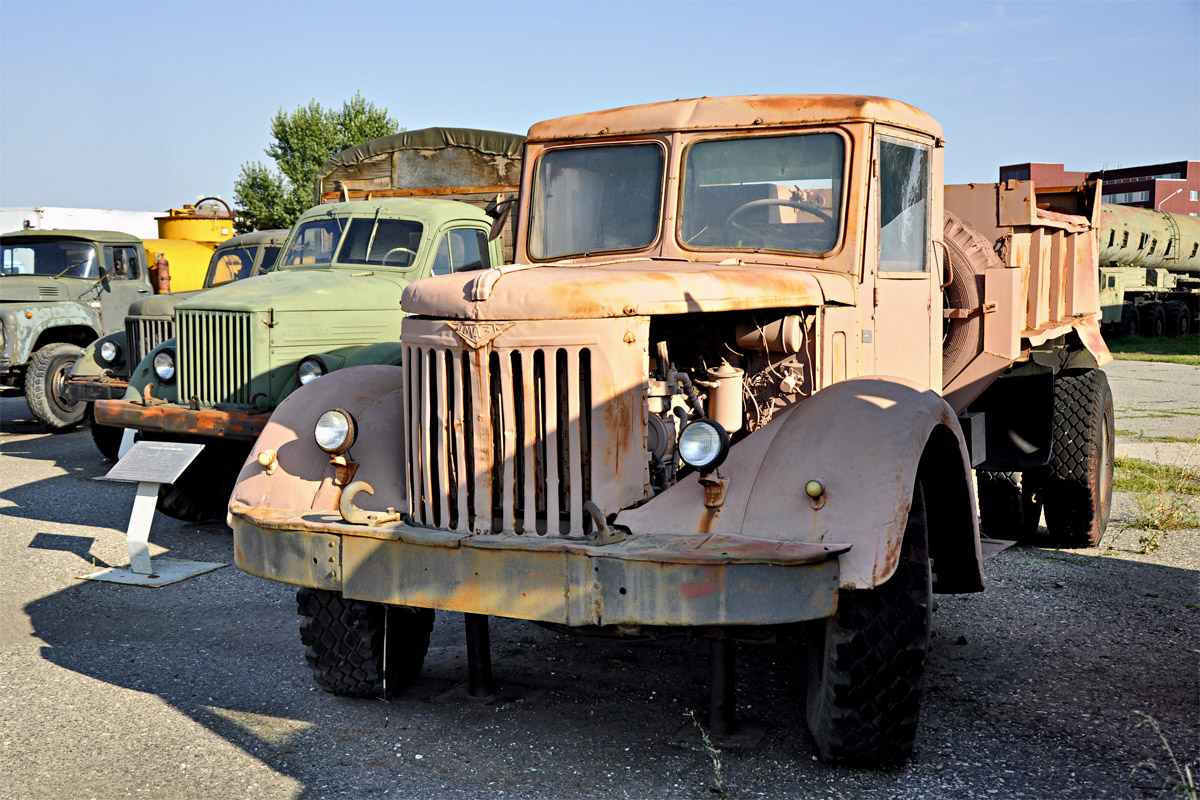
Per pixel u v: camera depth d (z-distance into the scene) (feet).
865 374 14.47
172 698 14.43
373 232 28.25
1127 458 32.94
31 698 14.47
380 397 14.02
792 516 10.84
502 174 31.78
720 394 12.73
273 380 24.06
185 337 24.58
